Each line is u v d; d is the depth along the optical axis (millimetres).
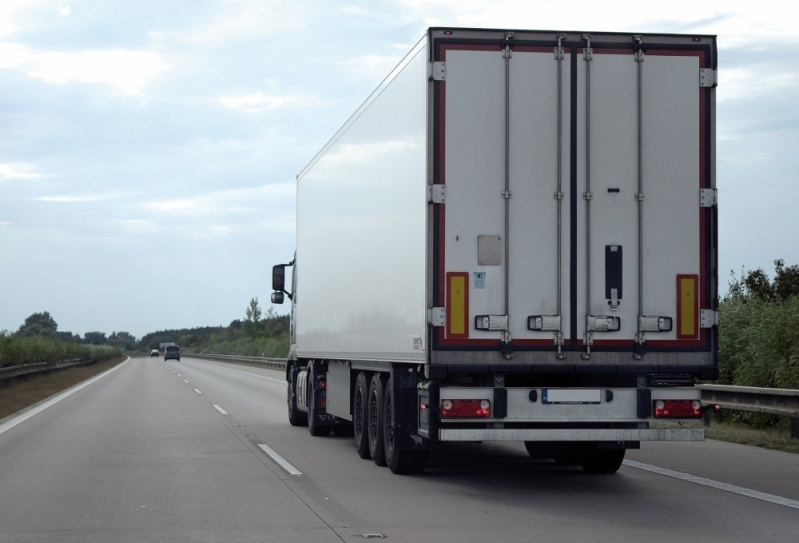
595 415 10336
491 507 9742
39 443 16125
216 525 8727
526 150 10227
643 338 10234
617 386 10711
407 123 10953
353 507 9727
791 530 8508
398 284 11234
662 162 10383
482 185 10164
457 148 10156
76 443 16156
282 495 10508
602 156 10312
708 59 10484
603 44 10359
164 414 23188
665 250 10344
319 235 16750
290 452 14922
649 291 10297
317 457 14227
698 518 9102
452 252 10094
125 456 14266
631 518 9094
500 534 8297
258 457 14219
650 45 10398
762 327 18234
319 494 10602
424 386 10508
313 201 17469
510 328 10109
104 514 9312
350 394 14766
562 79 10297
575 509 9625
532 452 14312
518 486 11266
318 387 17469
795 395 14797
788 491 10766
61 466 13055
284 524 8766
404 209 11016
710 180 10438
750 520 9000
